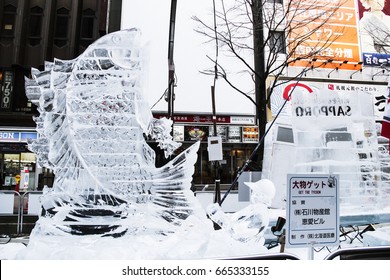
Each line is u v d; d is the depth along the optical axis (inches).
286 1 724.7
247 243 219.9
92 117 248.2
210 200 522.9
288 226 170.7
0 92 733.3
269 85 692.7
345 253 141.2
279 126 389.1
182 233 227.3
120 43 251.0
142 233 239.0
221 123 721.0
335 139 370.6
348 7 784.3
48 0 766.5
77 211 240.1
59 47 764.0
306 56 656.4
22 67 746.8
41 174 695.1
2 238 374.3
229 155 734.5
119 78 249.9
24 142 697.0
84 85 247.8
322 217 176.6
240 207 519.5
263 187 240.1
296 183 174.7
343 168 364.8
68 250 202.8
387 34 788.0
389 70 760.3
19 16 757.3
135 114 250.7
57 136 246.2
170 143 257.6
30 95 251.4
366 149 375.2
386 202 370.3
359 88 751.1
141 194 245.4
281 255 140.3
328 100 373.4
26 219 490.3
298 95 370.3
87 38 786.2
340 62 756.6
